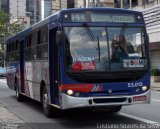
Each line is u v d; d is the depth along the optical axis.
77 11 11.88
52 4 60.44
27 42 16.95
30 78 16.41
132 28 12.19
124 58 11.87
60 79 11.75
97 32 11.87
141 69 11.98
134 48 12.05
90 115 14.09
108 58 11.74
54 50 12.98
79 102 11.43
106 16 12.02
